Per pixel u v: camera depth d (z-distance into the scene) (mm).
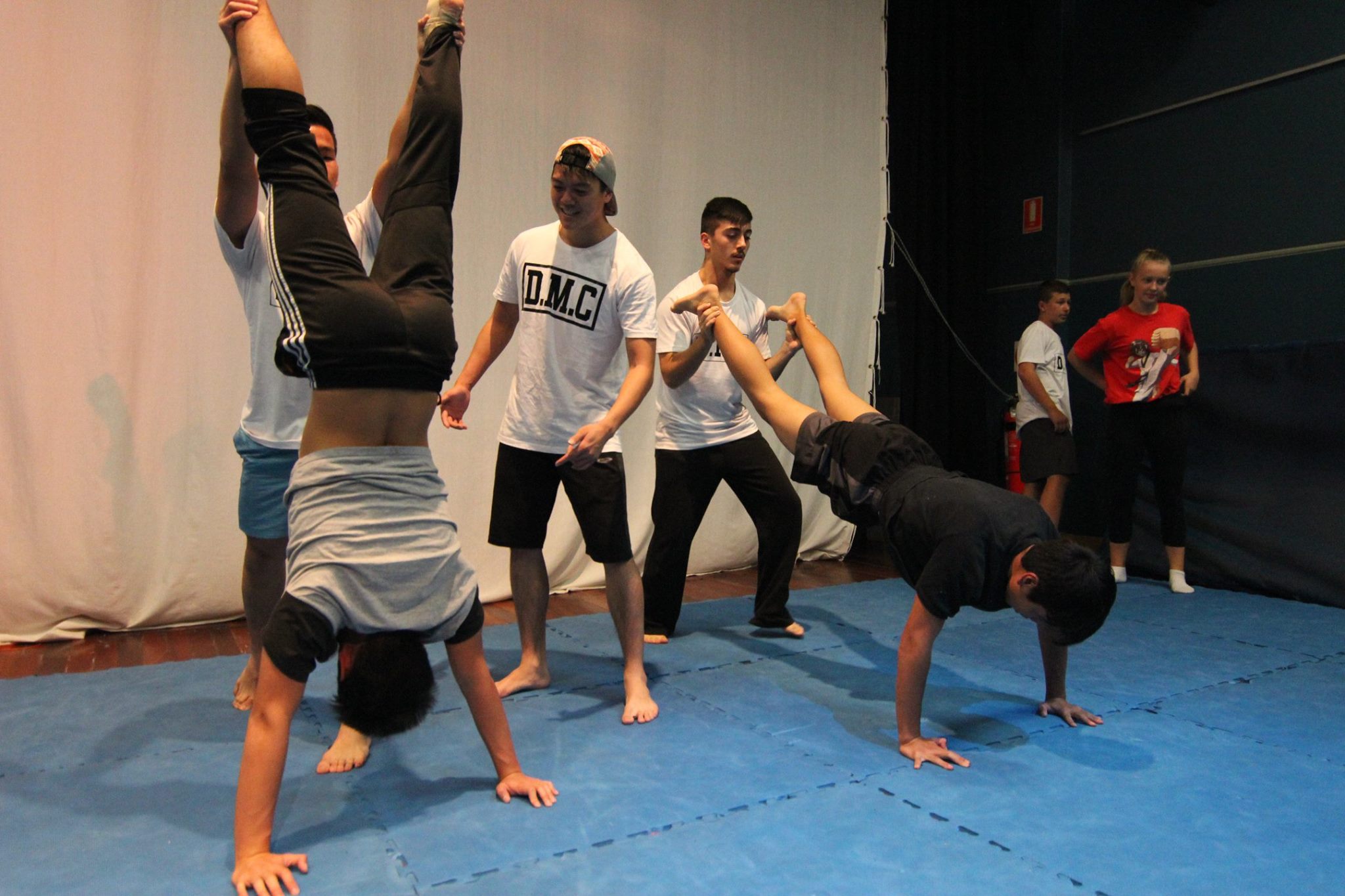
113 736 2209
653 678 2748
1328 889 1492
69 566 3186
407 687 1536
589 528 2445
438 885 1486
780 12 4781
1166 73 5109
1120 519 4301
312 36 3475
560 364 2459
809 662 2936
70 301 3133
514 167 3932
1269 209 4676
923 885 1494
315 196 1577
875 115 5160
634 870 1541
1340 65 4395
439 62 1734
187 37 3279
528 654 2617
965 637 3238
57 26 3074
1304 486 3922
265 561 2260
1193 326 5012
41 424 3113
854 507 2346
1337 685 2662
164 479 3318
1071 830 1703
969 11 5836
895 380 6586
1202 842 1658
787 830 1699
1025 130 5824
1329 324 4449
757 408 2619
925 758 2039
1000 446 5918
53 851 1614
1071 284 5637
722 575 4691
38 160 3064
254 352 2143
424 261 1679
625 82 4266
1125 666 2867
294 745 2162
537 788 1828
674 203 4434
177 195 3281
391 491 1592
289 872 1475
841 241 5020
